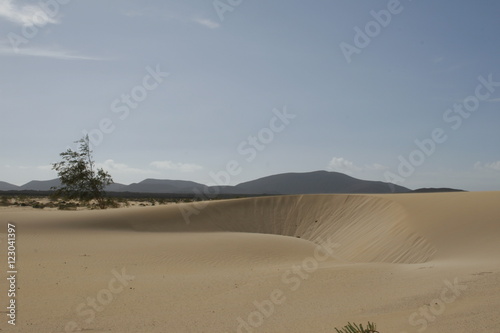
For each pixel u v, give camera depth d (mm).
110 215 40312
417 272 13930
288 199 52062
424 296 9867
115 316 9781
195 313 9961
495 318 7352
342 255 31641
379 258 26312
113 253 22703
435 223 27031
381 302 9828
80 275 15719
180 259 21562
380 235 30766
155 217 41938
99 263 19203
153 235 33188
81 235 31234
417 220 29172
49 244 25750
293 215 49156
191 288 13156
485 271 12305
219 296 11898
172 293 12406
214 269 18578
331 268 16516
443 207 30625
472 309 8156
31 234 30500
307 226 46688
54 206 72500
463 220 25812
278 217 49156
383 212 38719
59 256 20984
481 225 23953
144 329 8641
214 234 34750
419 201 36375
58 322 9289
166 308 10539
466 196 33000
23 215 38375
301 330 8125
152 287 13367
